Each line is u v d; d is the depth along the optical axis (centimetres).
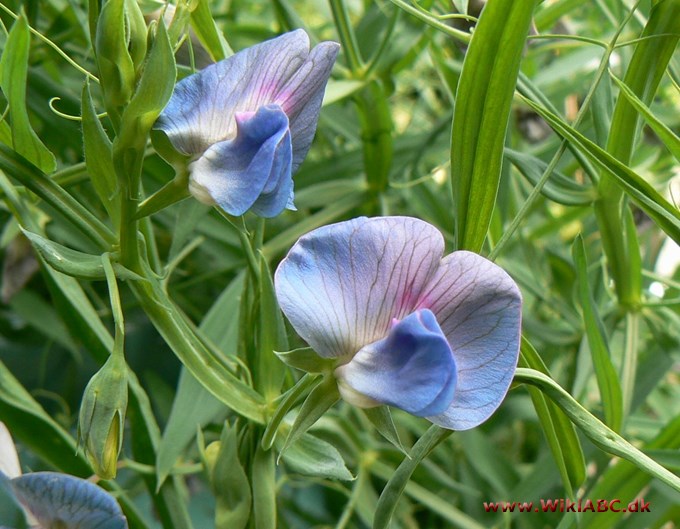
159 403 23
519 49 15
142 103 14
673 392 25
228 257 23
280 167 14
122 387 14
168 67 14
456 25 18
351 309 14
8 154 16
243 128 14
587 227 24
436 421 14
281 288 14
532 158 18
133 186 15
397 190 23
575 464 17
